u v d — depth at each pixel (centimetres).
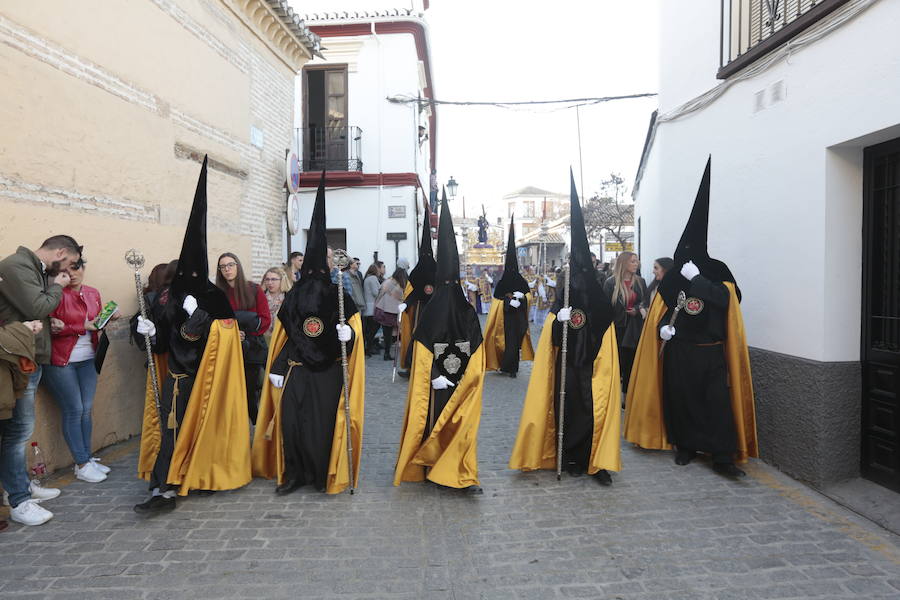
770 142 491
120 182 527
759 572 314
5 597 287
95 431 511
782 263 476
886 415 405
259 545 346
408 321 874
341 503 412
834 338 426
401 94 1556
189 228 409
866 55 382
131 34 542
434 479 414
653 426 516
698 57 630
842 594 292
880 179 411
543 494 428
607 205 2938
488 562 328
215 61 714
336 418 429
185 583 303
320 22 1523
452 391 436
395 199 1558
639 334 682
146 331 397
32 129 425
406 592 296
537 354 470
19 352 331
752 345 520
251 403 534
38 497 410
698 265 481
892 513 373
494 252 3762
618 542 351
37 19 429
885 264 407
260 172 854
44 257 377
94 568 317
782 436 469
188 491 427
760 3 517
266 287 627
